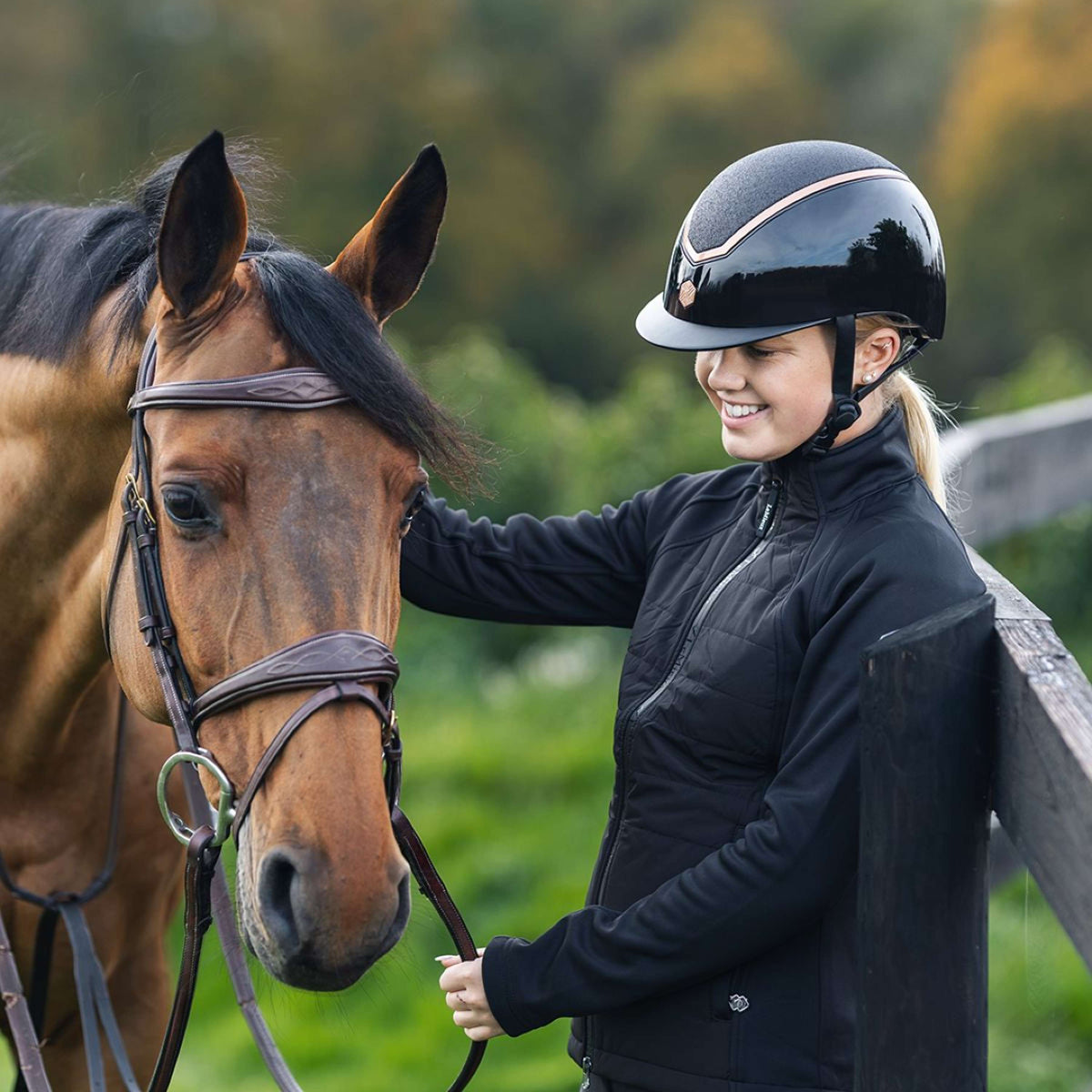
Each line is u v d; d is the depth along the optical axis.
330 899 2.61
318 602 2.76
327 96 42.56
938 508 2.92
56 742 3.74
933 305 2.94
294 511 2.79
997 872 4.93
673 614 3.07
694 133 48.25
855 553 2.77
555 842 8.72
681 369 44.06
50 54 39.59
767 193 2.86
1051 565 10.62
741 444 2.90
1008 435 6.05
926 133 48.06
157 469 2.88
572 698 11.77
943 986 2.49
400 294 3.25
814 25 51.44
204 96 39.56
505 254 44.12
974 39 47.50
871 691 2.45
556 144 49.78
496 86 47.94
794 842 2.65
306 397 2.84
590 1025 3.00
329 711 2.73
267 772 2.73
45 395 3.40
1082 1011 5.90
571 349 46.47
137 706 3.15
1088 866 2.16
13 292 3.64
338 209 41.97
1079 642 10.02
